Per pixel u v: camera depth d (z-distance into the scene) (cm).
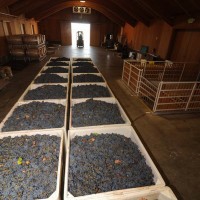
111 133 274
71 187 180
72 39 1912
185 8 657
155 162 277
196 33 681
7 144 232
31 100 352
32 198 164
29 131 253
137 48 1252
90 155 225
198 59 671
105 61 1054
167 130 362
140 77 509
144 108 453
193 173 261
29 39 877
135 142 260
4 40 844
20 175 187
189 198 223
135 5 941
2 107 428
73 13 1697
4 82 576
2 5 699
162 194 169
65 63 681
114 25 1811
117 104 365
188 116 421
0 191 170
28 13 1212
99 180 193
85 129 264
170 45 834
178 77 614
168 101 433
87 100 362
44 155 216
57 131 257
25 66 817
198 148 314
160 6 741
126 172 205
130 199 167
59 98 376
